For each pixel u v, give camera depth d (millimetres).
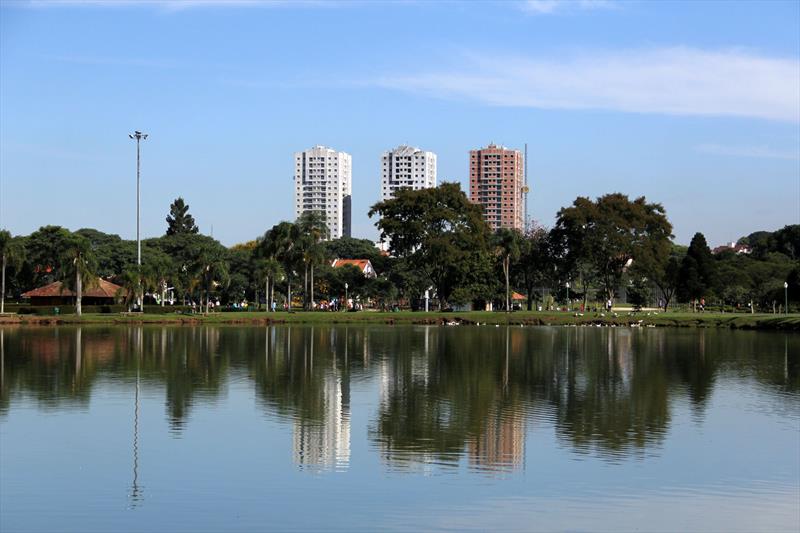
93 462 25984
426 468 25547
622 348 70375
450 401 38406
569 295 176375
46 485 23453
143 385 43031
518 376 48469
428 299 155625
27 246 138625
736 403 38438
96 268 113750
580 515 21156
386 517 20844
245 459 26484
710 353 65500
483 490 23219
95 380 44969
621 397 40094
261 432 30672
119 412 34750
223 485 23531
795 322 97562
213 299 168125
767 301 140375
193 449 27812
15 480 23922
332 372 49750
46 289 134000
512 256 132500
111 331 90812
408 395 40219
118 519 20578
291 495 22609
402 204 131750
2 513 21016
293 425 32062
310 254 132250
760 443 29375
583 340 80812
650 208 133000
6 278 141125
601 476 24766
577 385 44500
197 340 76500
